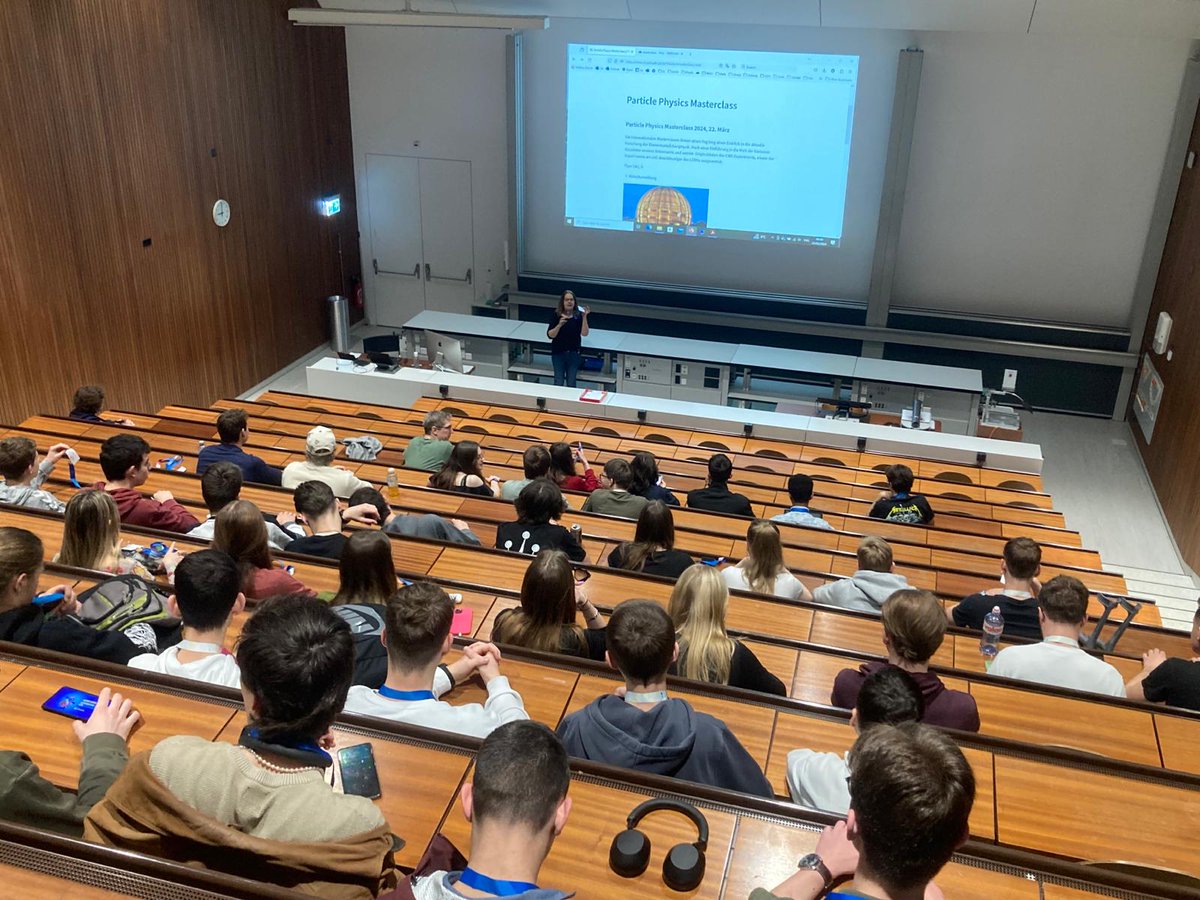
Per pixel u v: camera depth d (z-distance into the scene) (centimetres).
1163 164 1223
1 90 901
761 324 1402
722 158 1371
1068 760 318
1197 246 1085
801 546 649
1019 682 400
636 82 1365
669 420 1130
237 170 1245
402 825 246
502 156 1458
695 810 249
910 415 1205
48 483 635
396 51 1439
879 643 463
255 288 1321
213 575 301
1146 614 652
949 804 160
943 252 1339
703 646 361
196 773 191
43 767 261
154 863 189
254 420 999
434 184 1502
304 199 1404
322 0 1331
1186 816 299
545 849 175
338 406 1118
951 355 1366
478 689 319
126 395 1108
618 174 1418
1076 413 1359
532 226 1484
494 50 1403
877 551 509
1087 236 1281
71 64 975
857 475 977
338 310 1447
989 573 673
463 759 268
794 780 288
